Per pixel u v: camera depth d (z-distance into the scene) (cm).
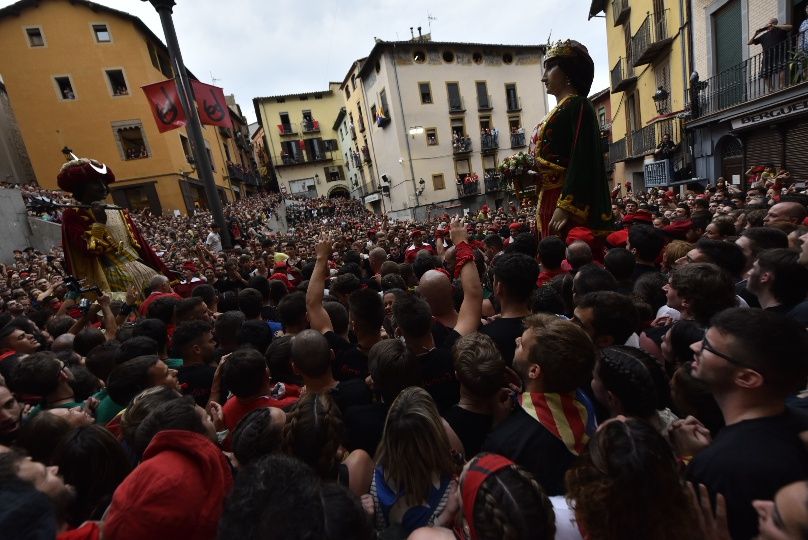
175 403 166
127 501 129
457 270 273
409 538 121
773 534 91
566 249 387
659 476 101
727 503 112
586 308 216
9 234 1388
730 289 214
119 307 564
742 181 1169
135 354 259
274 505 94
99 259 618
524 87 3206
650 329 235
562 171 464
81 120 2323
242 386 219
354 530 99
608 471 104
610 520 102
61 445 164
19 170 2514
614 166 2123
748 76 1056
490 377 169
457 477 145
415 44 2839
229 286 666
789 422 120
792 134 983
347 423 201
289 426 164
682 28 1301
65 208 599
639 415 153
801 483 90
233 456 182
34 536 96
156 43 2581
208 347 299
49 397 247
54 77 2278
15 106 2250
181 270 808
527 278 237
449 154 3023
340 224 2475
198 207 2659
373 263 586
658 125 1544
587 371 154
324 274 308
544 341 156
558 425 151
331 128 5056
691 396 158
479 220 1590
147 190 2420
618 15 1781
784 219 364
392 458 142
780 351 119
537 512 103
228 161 3678
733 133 1148
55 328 441
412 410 145
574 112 446
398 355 194
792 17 929
